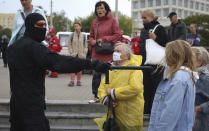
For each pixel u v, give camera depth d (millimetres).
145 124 4906
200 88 3262
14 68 2545
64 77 10547
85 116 5051
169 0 88938
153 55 4535
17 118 2543
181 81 2447
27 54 2516
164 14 90875
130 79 3266
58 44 10008
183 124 2449
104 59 5164
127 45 3410
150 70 2838
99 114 5191
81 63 2521
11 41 4109
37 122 2512
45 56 2477
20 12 4133
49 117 5055
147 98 4922
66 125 5051
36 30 2641
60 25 48906
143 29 5004
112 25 5234
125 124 3270
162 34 4676
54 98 5977
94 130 4832
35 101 2525
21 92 2502
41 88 2609
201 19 50312
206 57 3299
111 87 3377
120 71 3350
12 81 2592
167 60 2641
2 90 7105
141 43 4984
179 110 2410
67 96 6246
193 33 6906
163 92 2535
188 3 94938
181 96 2418
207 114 3227
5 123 5152
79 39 8094
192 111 2494
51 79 9773
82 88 7566
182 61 2576
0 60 22828
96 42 5207
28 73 2521
